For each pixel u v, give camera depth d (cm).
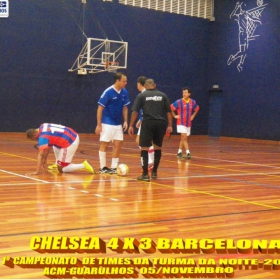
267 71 1919
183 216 475
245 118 2003
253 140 1972
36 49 1767
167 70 2047
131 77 1956
